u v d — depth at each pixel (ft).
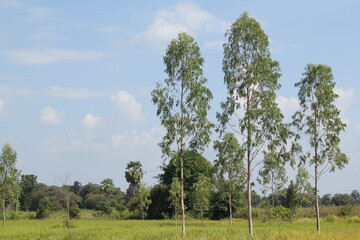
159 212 297.53
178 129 119.65
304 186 200.03
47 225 204.03
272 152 115.44
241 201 205.16
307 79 127.03
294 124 127.95
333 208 257.55
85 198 447.01
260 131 112.16
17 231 156.25
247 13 119.34
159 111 121.90
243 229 140.05
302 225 165.89
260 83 115.03
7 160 184.75
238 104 115.03
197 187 151.94
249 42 115.96
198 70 122.62
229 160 174.91
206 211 269.85
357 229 127.85
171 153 119.03
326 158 121.90
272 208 121.08
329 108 123.34
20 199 455.22
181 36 124.67
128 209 327.26
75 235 132.57
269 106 112.78
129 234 126.11
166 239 107.14
